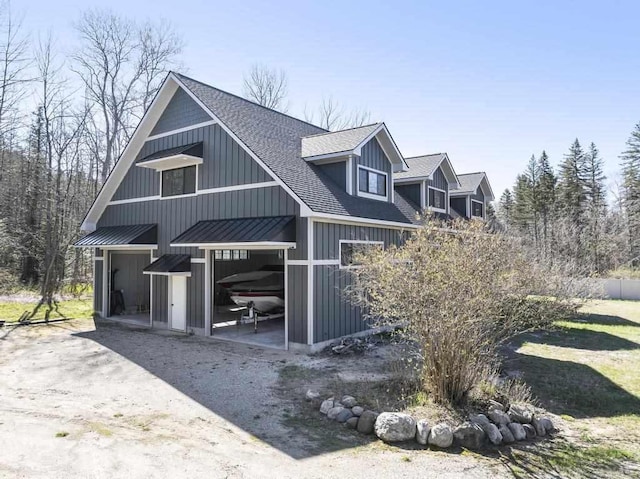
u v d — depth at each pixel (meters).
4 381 8.09
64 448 5.19
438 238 6.89
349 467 4.81
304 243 10.52
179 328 13.29
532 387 8.05
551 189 43.69
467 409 6.18
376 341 11.41
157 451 5.14
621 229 35.44
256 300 14.45
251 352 10.54
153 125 14.63
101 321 15.17
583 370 9.17
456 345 6.30
